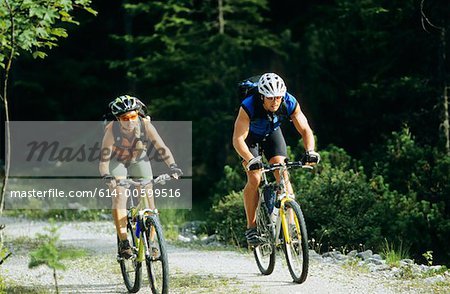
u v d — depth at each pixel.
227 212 23.39
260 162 13.03
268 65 40.62
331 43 32.03
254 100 13.66
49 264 10.56
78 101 52.72
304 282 14.12
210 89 37.34
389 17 29.25
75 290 14.35
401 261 17.23
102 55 52.31
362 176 23.03
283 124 32.41
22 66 52.56
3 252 13.51
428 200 23.52
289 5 44.22
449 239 21.06
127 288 14.07
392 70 30.28
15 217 30.28
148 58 39.53
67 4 14.18
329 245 20.77
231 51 37.56
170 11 39.09
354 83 31.56
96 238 22.80
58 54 52.19
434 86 28.20
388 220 21.45
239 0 38.53
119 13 51.19
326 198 21.48
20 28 13.91
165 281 12.05
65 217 29.66
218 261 17.33
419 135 28.64
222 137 36.38
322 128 31.84
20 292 14.16
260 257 15.41
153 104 38.56
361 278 14.62
